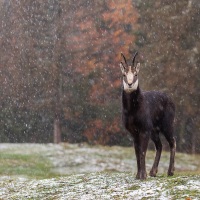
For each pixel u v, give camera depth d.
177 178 13.29
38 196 14.23
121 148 40.34
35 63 46.78
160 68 40.97
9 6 50.88
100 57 47.41
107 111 48.75
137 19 47.25
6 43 49.56
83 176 16.56
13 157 31.77
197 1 40.97
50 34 46.47
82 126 49.88
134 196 11.97
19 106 49.94
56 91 46.09
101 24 47.56
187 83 40.00
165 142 44.81
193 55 40.00
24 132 52.78
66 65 46.56
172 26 41.22
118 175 15.99
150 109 14.60
